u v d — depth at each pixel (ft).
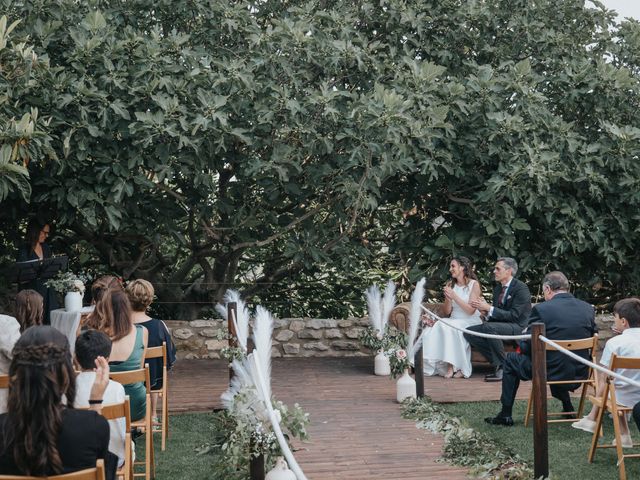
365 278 35.68
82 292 25.55
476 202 30.37
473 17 30.32
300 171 27.32
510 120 27.89
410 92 27.40
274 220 29.99
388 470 16.11
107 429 9.21
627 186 30.01
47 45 24.32
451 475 15.74
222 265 32.73
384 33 31.22
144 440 19.11
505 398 19.97
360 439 18.62
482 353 26.00
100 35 24.57
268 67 26.68
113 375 14.75
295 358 30.73
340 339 31.32
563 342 18.80
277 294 35.24
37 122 21.94
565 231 29.58
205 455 17.71
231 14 27.48
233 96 26.21
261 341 14.07
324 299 35.50
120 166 25.23
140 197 27.27
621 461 15.43
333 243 30.14
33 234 26.50
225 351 20.86
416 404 21.89
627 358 15.74
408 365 22.65
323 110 26.91
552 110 32.48
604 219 30.07
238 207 30.45
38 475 8.70
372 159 27.66
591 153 30.22
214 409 21.95
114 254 32.19
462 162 29.99
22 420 8.68
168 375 26.89
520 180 28.14
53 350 8.90
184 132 24.99
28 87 22.26
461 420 20.04
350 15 29.04
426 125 26.96
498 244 30.40
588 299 34.53
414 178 31.37
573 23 32.94
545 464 15.02
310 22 28.19
